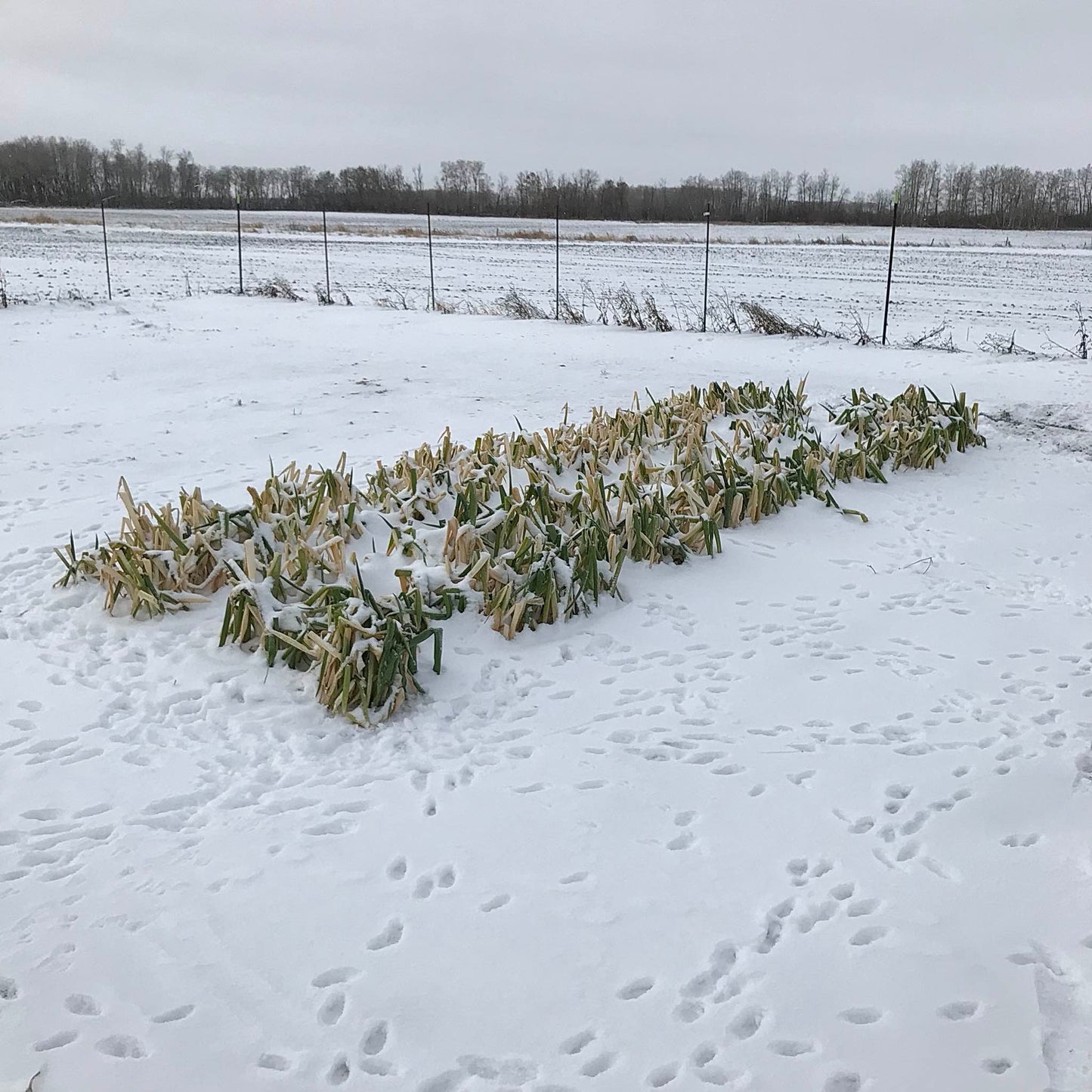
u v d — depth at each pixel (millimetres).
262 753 3955
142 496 7254
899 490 7770
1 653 4727
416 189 94500
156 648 4777
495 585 5125
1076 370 13000
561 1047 2561
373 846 3363
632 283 25766
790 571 6012
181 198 99188
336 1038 2584
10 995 2703
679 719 4242
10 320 16562
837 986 2758
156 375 12312
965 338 16531
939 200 88625
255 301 20281
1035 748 3973
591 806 3602
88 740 4008
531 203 83688
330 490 6133
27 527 6496
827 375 12727
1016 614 5383
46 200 92375
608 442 7516
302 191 103688
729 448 7461
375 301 20188
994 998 2713
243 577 4777
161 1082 2443
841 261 34281
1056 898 3105
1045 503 7457
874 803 3625
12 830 3430
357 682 4223
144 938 2926
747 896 3133
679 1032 2605
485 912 3053
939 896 3119
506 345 15102
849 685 4547
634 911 3061
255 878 3197
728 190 92812
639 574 5844
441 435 9289
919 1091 2432
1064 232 64125
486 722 4234
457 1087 2445
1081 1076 2471
